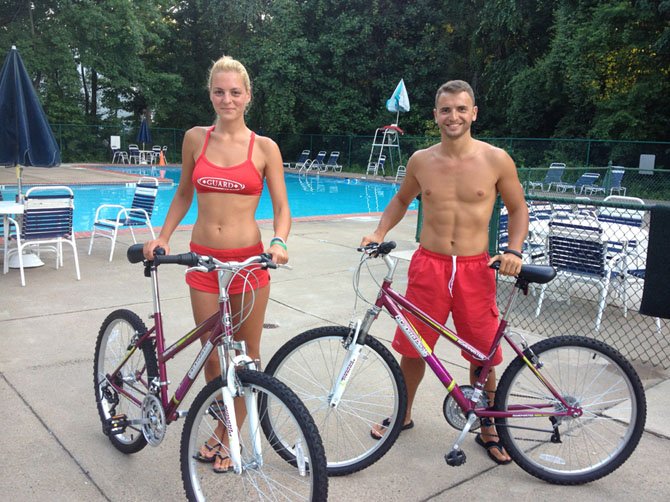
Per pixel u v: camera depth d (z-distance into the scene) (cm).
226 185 267
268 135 2823
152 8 2630
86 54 2477
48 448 291
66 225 621
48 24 2411
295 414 210
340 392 279
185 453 236
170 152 2853
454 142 285
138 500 253
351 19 2566
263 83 2608
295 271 668
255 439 223
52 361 397
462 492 266
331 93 2655
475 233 287
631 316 534
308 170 2514
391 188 2062
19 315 489
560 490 270
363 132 2720
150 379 269
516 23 2095
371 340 278
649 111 1858
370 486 269
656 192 1641
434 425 326
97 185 1698
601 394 297
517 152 2016
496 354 277
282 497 251
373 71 2684
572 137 2091
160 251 242
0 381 364
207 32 2958
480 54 2408
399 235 922
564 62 1917
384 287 274
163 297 550
